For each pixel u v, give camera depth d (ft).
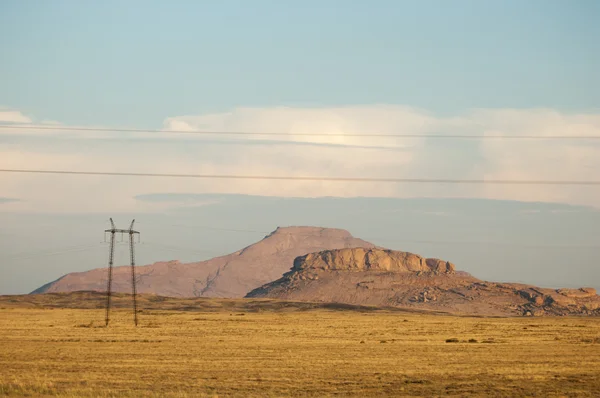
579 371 491.72
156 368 519.60
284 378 459.32
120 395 369.30
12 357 606.96
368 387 419.74
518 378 455.63
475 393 397.60
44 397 365.20
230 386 422.82
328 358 595.47
